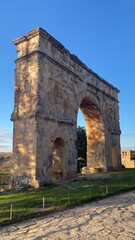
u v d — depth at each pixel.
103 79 38.50
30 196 16.09
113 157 40.78
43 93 23.19
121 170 37.62
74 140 27.91
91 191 16.81
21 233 8.49
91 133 38.16
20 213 10.96
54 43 25.83
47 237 8.00
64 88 27.08
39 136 21.92
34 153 21.52
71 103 28.27
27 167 21.78
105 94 39.06
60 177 25.88
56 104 25.23
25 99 23.36
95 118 37.66
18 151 22.78
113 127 41.03
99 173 33.31
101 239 7.70
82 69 32.16
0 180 25.50
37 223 9.72
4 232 8.65
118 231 8.49
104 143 36.84
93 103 35.00
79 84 30.80
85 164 49.19
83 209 11.96
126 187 18.36
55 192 17.16
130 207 12.17
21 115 23.28
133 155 54.41
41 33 23.89
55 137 24.33
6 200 15.18
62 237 7.95
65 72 27.64
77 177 27.52
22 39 24.75
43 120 22.66
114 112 42.28
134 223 9.44
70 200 13.65
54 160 26.56
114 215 10.67
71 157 26.86
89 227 9.00
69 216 10.67
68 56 28.64
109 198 14.95
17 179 22.16
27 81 23.61
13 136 23.48
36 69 23.09
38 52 23.33
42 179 21.27
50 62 24.94
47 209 11.81
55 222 9.77
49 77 24.52
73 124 28.06
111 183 21.25
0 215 10.63
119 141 42.72
